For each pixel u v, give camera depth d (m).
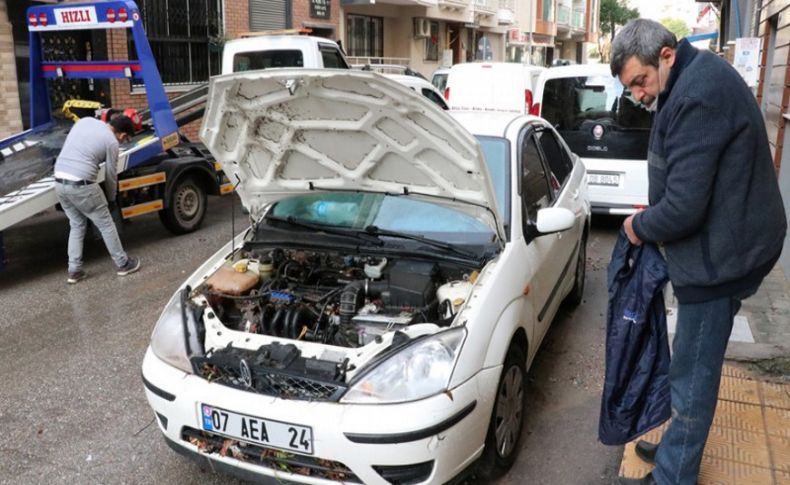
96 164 6.52
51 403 4.31
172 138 7.99
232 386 2.96
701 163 2.39
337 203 4.07
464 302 3.21
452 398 2.80
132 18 7.45
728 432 3.46
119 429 3.98
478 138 4.16
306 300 3.49
